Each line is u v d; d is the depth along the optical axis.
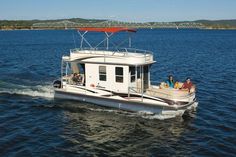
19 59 57.62
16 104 25.83
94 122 21.72
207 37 165.88
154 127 20.81
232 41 125.69
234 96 28.98
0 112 23.84
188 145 18.06
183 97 22.23
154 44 104.12
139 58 23.20
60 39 138.38
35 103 26.06
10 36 172.62
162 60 57.25
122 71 23.45
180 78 38.81
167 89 22.52
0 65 47.94
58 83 26.91
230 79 37.38
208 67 47.75
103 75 24.30
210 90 31.55
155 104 22.39
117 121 21.89
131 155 16.77
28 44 104.44
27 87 31.22
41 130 20.22
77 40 128.00
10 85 31.89
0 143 17.97
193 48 86.62
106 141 18.55
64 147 17.67
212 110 24.72
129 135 19.47
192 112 24.19
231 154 16.92
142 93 22.89
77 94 25.31
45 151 17.11
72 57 25.69
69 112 23.84
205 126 21.12
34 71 42.03
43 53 70.75
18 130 20.12
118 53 24.62
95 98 24.61
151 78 38.91
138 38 151.62
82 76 25.91
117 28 25.44
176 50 79.62
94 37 156.38
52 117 22.77
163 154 16.92
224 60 56.91
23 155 16.58
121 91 23.69
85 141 18.53
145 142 18.44
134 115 23.02
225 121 22.14
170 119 22.30
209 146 17.92
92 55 24.52
